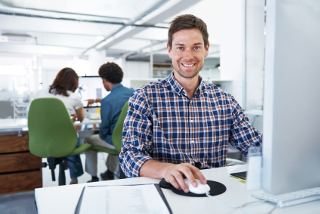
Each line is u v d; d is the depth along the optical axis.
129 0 4.79
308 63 0.48
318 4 0.48
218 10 6.14
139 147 0.96
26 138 2.46
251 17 4.08
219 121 1.11
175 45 1.03
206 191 0.64
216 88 1.17
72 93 2.70
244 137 1.12
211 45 8.30
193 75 1.04
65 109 2.20
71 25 6.58
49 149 2.23
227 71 4.52
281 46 0.45
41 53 8.45
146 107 1.04
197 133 1.08
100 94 3.37
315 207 0.56
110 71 2.63
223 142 1.12
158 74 8.55
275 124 0.47
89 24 6.50
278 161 0.48
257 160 0.49
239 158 2.41
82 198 0.61
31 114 2.15
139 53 10.26
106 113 2.59
